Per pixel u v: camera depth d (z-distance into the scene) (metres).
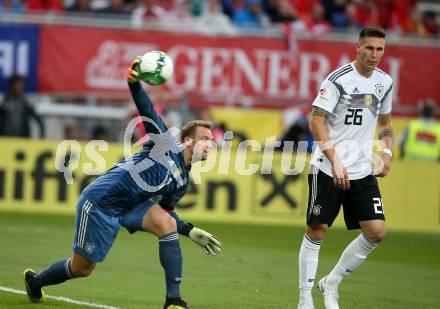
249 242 49.28
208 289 32.88
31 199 59.41
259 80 63.59
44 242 45.66
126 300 29.56
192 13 70.12
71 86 62.69
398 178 60.59
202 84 63.16
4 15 62.81
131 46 62.78
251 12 72.69
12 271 35.75
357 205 27.47
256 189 59.34
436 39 67.31
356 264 27.91
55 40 62.56
